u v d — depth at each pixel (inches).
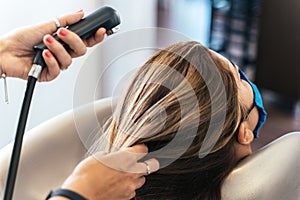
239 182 28.3
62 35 27.6
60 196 21.7
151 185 27.9
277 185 27.8
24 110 25.4
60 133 36.7
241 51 101.7
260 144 78.4
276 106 89.9
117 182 23.7
